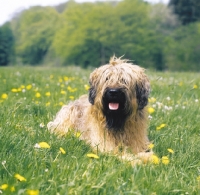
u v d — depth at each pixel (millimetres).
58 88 4809
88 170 2242
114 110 2854
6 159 2314
